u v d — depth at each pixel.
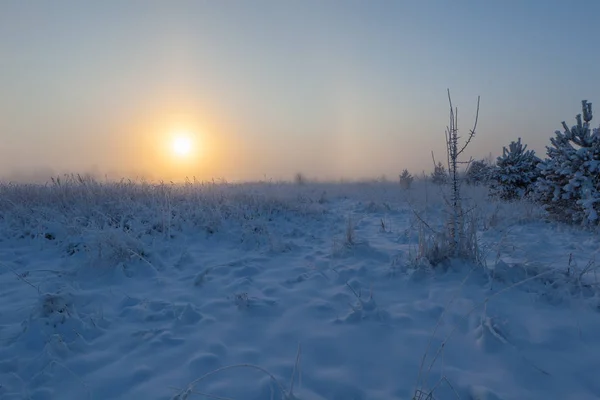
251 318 4.05
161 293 4.86
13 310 4.25
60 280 5.18
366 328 3.75
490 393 2.68
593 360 3.13
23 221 7.71
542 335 3.50
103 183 10.82
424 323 3.86
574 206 8.71
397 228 9.05
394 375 3.02
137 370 3.09
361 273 5.39
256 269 5.77
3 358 3.30
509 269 4.92
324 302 4.40
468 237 5.46
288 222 9.66
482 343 3.36
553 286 4.55
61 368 3.11
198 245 7.33
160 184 11.22
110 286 5.12
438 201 9.95
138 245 6.19
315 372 3.06
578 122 9.16
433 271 5.16
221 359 3.24
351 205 13.85
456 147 5.54
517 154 13.63
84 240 6.69
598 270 5.04
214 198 10.37
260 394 2.74
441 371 3.04
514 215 9.24
